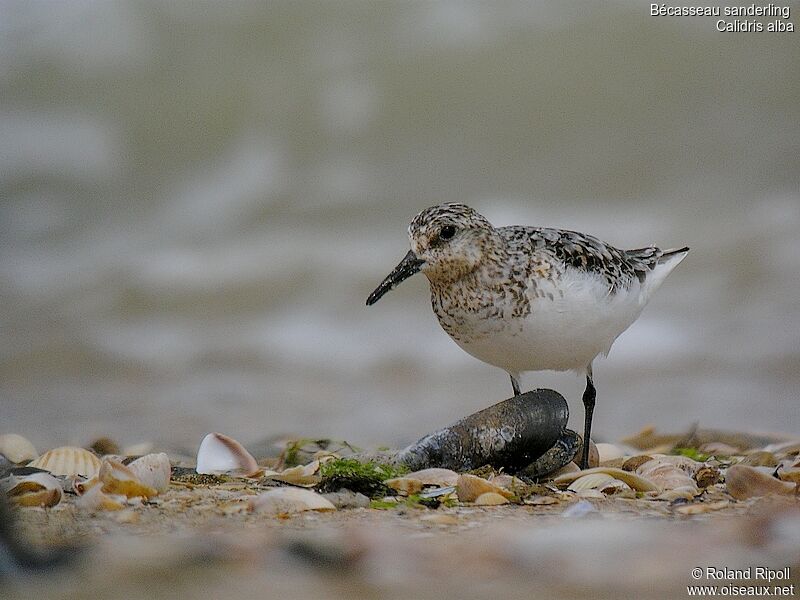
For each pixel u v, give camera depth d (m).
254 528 5.91
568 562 5.23
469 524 6.02
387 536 5.70
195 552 5.37
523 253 8.18
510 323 8.17
